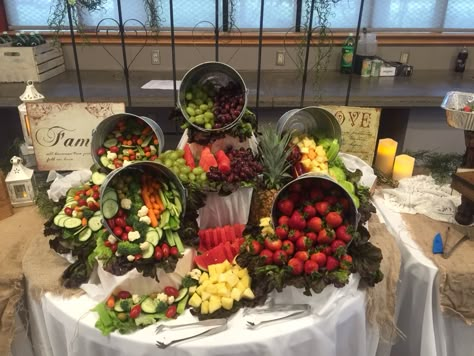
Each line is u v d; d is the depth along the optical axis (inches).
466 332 46.8
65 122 54.1
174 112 49.1
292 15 110.0
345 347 41.6
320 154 50.9
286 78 101.7
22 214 53.3
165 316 37.3
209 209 45.9
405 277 47.7
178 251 39.2
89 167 56.4
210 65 46.3
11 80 93.0
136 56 109.6
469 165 56.4
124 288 38.4
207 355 35.0
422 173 66.6
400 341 50.6
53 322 40.1
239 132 47.1
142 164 39.9
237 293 38.0
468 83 98.6
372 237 48.2
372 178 56.0
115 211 38.7
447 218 53.0
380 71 103.9
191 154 48.5
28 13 107.9
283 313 38.1
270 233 40.1
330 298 37.9
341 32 111.5
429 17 112.7
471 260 45.1
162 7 106.2
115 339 36.1
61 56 105.1
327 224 38.8
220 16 110.1
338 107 58.6
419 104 84.4
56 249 42.3
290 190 40.8
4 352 44.5
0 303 43.7
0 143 89.8
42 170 56.4
